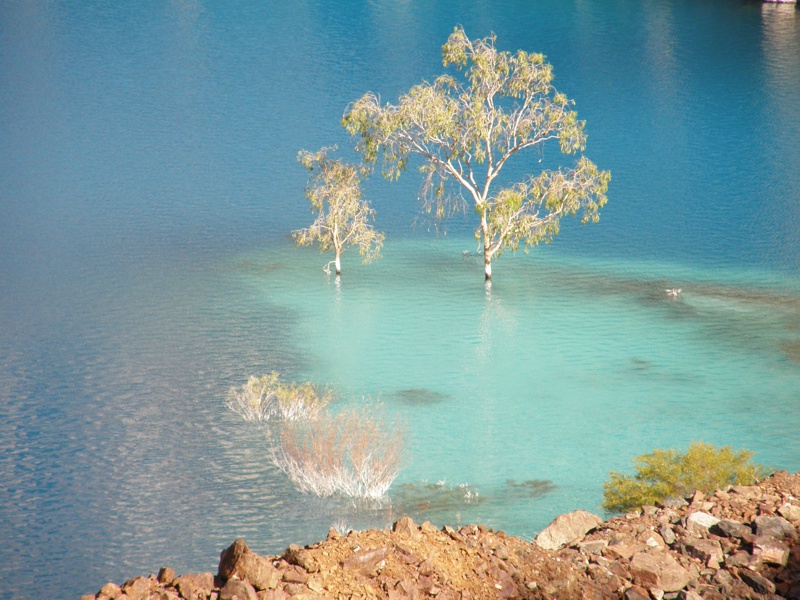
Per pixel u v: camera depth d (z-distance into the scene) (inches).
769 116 4296.3
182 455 1268.5
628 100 4670.3
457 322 1893.5
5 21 6860.2
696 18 6791.3
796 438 1317.7
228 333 1825.8
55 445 1311.5
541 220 2112.5
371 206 3016.7
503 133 2162.9
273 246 2512.3
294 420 1384.1
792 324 1877.5
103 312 1966.0
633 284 2174.0
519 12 7071.9
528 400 1480.1
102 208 2962.6
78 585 937.5
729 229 2699.3
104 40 6299.2
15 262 2378.2
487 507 1085.1
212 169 3503.9
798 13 6924.2
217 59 5738.2
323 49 5935.0
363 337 1798.7
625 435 1334.9
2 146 3907.5
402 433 1295.5
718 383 1553.9
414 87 2080.5
